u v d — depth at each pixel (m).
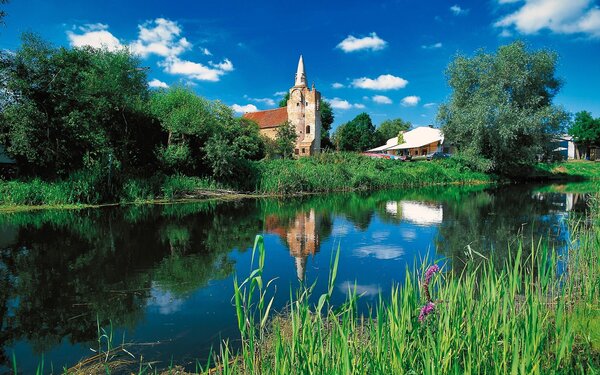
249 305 3.39
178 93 26.84
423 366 3.31
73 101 20.50
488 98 34.22
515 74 33.81
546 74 35.06
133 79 24.69
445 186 34.34
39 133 19.41
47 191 19.08
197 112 25.70
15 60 18.97
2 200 18.42
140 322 6.03
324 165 33.84
